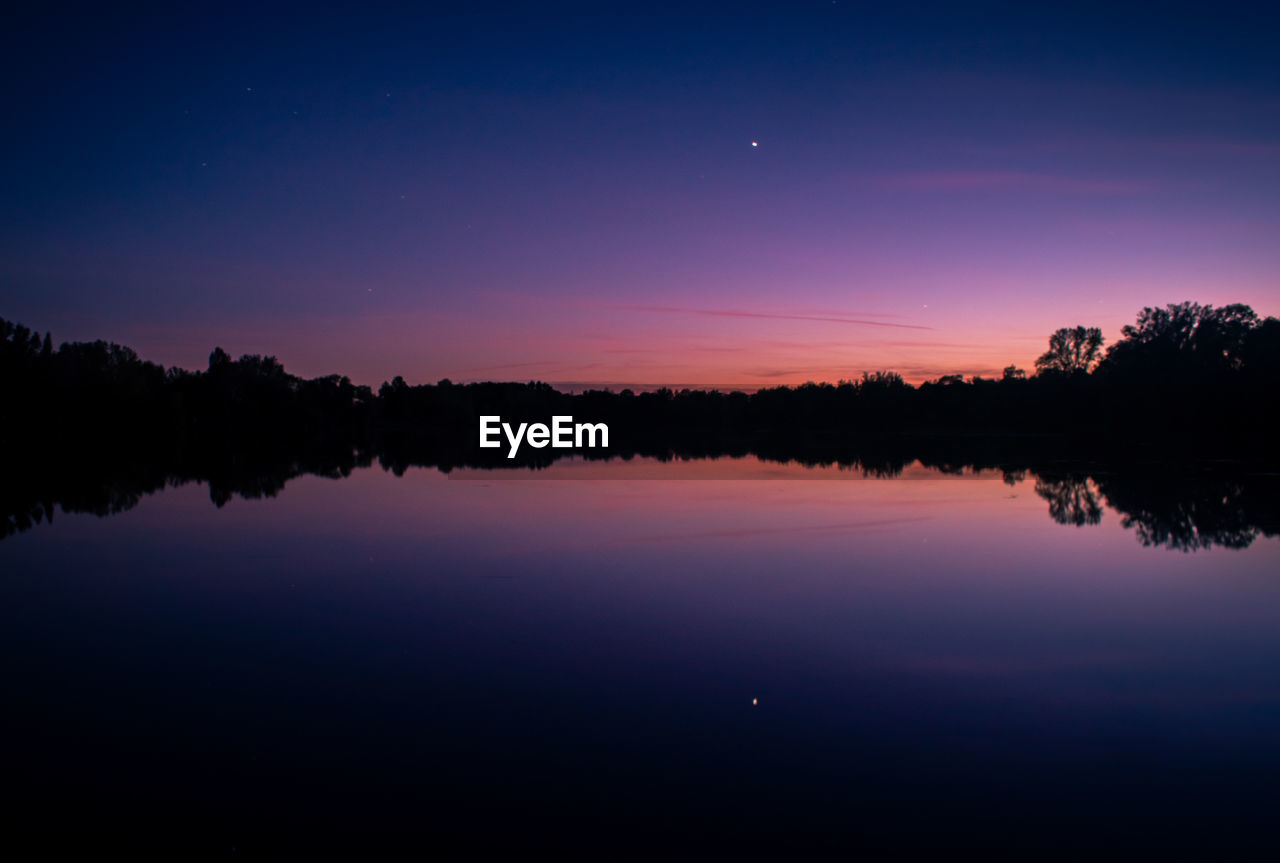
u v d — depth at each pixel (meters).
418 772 5.91
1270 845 4.97
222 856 4.86
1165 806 5.45
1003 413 67.06
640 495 22.62
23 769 5.99
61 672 8.06
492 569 12.65
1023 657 8.41
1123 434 56.03
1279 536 15.49
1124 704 7.18
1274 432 47.28
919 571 12.47
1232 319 54.47
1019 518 17.92
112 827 5.18
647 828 5.15
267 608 10.42
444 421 90.38
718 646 8.79
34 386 53.84
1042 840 5.03
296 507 20.16
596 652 8.61
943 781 5.77
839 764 6.03
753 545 14.63
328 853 4.89
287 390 82.88
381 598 10.89
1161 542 14.95
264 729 6.67
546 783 5.73
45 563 13.27
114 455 40.41
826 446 50.78
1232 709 7.05
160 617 10.01
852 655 8.49
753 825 5.18
